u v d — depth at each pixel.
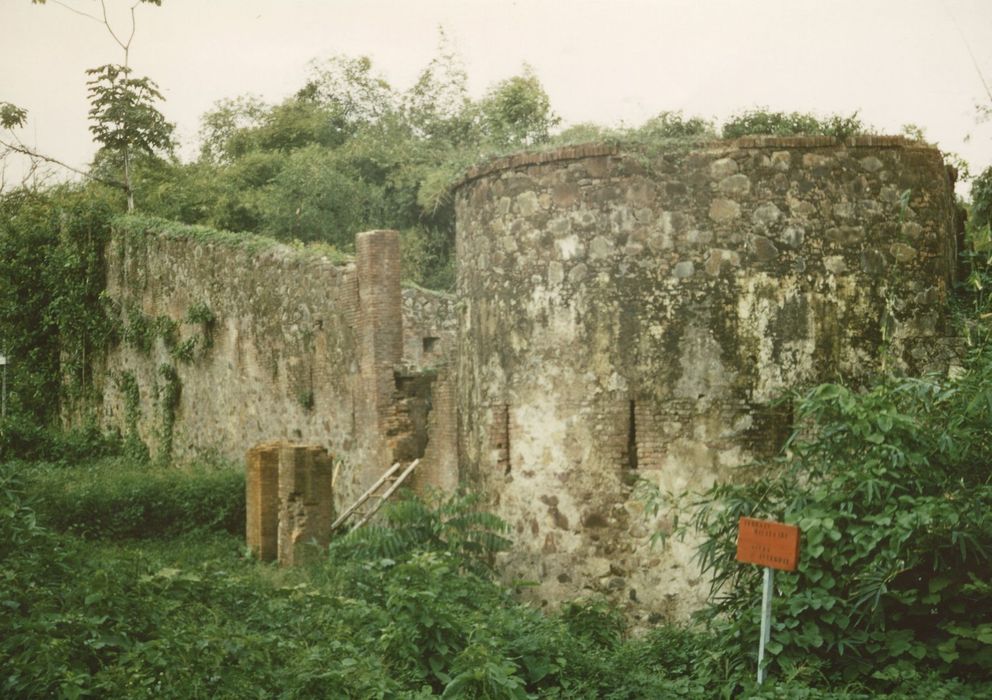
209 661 8.59
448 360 22.45
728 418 13.20
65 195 34.97
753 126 13.66
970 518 8.86
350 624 10.50
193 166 42.12
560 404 13.75
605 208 13.62
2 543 10.60
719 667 9.55
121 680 8.09
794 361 13.21
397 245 20.48
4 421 28.42
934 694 8.29
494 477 14.32
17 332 32.59
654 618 13.15
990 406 9.24
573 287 13.73
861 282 13.32
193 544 18.38
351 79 42.81
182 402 27.39
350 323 20.97
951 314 13.66
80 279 31.05
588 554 13.49
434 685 9.52
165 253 27.84
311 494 17.02
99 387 30.84
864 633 9.00
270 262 23.84
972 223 13.52
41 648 8.17
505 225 14.26
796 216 13.29
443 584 11.54
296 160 36.84
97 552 13.48
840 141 13.39
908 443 9.43
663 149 13.46
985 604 8.99
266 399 24.03
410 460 20.20
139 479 19.75
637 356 13.44
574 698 9.55
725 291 13.27
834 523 9.27
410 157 38.16
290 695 8.47
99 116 33.88
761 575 9.76
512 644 10.22
